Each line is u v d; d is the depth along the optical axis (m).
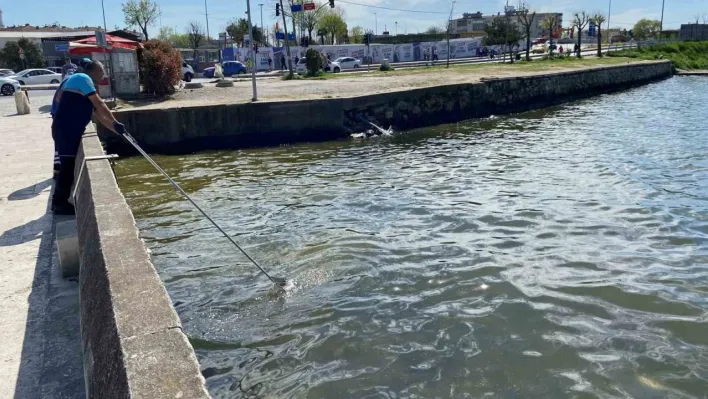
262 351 4.93
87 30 76.44
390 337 5.12
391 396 4.28
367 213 9.23
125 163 14.81
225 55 54.72
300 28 65.06
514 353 4.83
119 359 2.21
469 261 6.94
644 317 5.45
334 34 76.75
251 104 17.80
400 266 6.81
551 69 36.69
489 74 31.33
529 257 7.05
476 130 20.69
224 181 12.09
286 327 5.34
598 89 37.31
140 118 16.39
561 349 4.88
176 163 14.74
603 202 9.64
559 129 20.14
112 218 3.98
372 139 18.89
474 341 5.03
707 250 7.25
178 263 7.05
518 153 15.02
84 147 7.49
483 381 4.45
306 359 4.79
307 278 6.49
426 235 8.00
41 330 3.88
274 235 8.12
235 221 8.88
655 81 47.47
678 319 5.40
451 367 4.64
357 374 4.56
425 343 5.01
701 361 4.69
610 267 6.70
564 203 9.59
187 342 2.31
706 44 68.38
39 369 3.39
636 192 10.31
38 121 16.20
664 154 14.26
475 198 10.05
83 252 3.87
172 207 9.80
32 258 5.21
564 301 5.79
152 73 20.61
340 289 6.17
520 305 5.70
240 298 5.97
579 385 4.39
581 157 14.12
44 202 7.11
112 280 2.89
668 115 23.44
